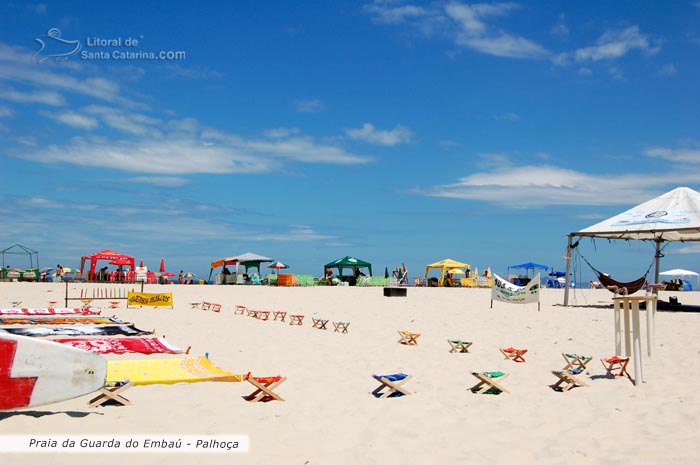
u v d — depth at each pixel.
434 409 7.47
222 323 16.03
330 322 16.98
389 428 6.58
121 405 6.93
